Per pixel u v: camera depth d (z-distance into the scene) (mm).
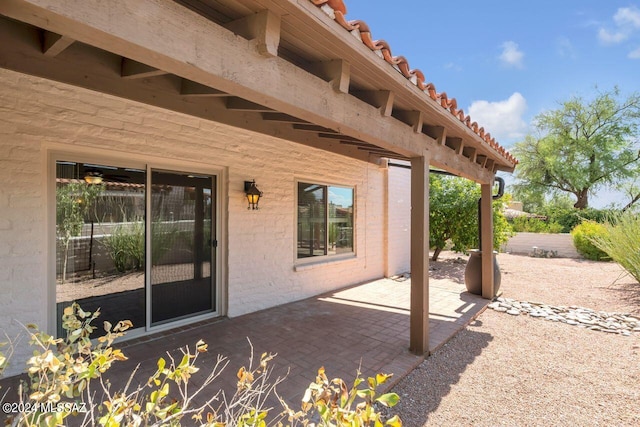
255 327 4164
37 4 998
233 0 1552
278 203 5141
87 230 3314
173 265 4008
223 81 1539
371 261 7359
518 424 2436
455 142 4195
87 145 3182
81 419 2270
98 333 3404
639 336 4238
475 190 9750
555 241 12812
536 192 19328
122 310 3588
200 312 4293
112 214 3486
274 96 1768
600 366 3387
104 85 2287
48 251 3037
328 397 1273
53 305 3082
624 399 2781
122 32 1180
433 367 3305
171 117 3801
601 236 9383
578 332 4363
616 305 5727
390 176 7852
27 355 2848
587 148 17625
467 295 6062
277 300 5152
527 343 3967
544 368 3328
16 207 2803
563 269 9477
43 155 2955
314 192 5953
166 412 1168
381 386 2842
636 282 7293
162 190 3875
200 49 1427
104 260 3445
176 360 3178
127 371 2953
